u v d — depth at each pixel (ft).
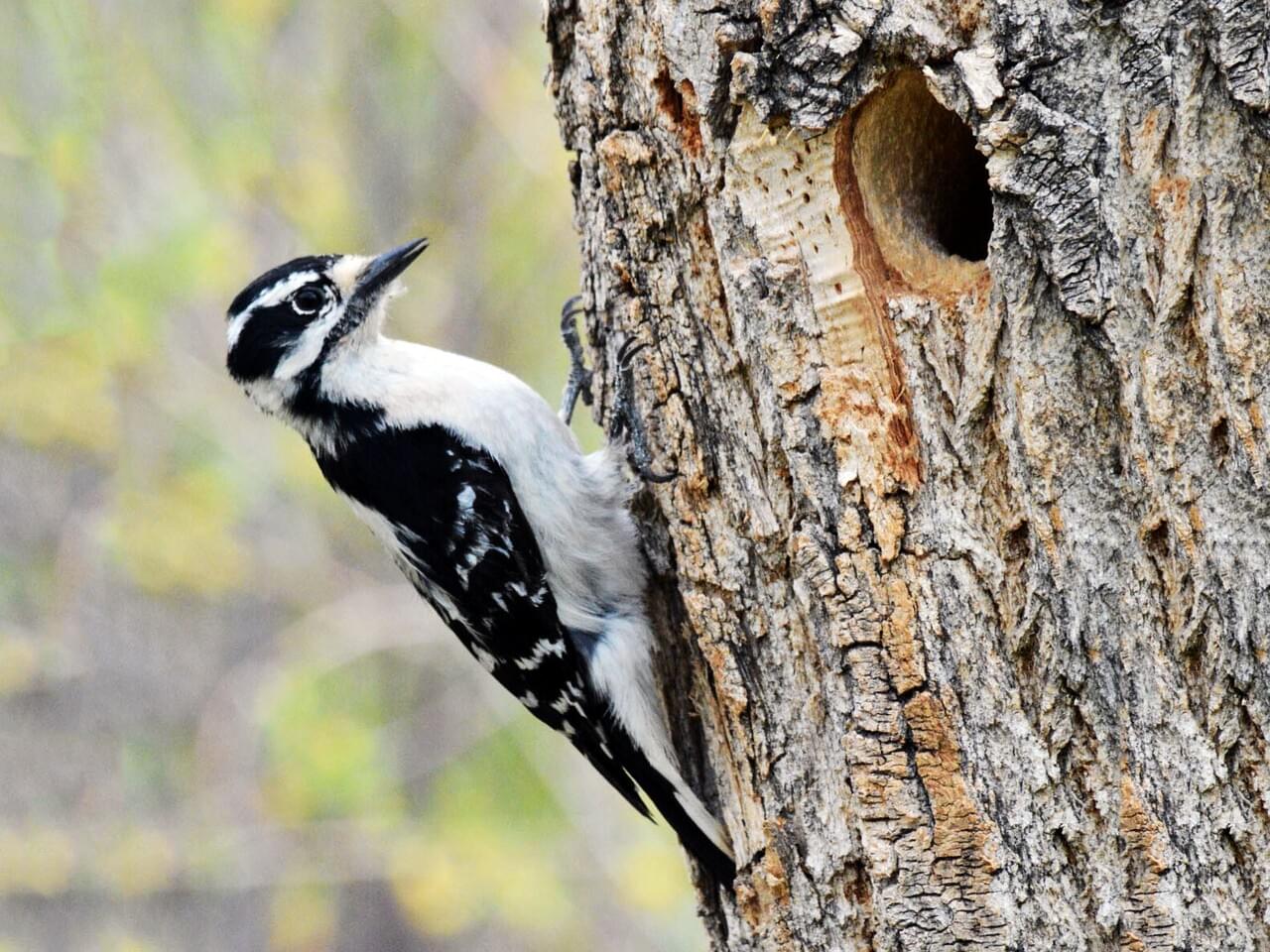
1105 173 25.64
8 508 78.95
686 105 30.45
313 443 40.60
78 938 76.48
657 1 30.45
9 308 72.84
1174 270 25.21
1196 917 25.80
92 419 72.95
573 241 75.31
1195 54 24.82
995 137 26.23
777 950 31.94
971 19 26.63
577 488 36.42
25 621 78.38
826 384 29.40
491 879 70.49
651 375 32.83
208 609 79.36
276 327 39.45
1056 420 26.58
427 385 39.14
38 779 76.79
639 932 71.77
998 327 27.09
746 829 32.48
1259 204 24.61
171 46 75.61
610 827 71.56
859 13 27.89
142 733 78.02
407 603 76.02
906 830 28.45
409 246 40.11
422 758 76.43
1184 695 25.80
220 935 77.92
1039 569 26.99
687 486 32.48
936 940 28.17
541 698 38.50
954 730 28.07
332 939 79.82
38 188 73.36
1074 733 26.91
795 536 30.07
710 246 31.07
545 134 71.92
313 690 73.56
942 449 28.17
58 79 73.87
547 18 34.17
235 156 73.00
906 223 29.50
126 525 72.69
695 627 32.81
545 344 75.51
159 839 73.77
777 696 31.35
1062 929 27.07
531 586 37.37
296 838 73.46
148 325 70.74
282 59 76.69
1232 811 25.43
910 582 28.50
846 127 28.94
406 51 77.36
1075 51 25.70
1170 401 25.48
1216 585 25.29
